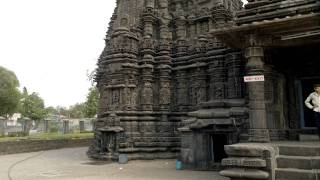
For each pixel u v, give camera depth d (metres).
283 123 14.53
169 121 22.69
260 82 11.95
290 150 11.02
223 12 22.44
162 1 25.22
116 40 23.30
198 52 22.05
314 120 14.52
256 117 11.81
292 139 14.33
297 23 11.11
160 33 24.39
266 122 12.72
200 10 24.08
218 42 20.75
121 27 23.20
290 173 10.24
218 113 16.20
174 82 23.42
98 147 23.80
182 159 16.91
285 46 12.58
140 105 22.73
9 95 57.66
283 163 10.70
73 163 20.89
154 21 24.55
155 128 22.41
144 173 15.62
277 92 14.27
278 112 14.11
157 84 23.36
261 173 10.23
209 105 17.41
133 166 18.66
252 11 12.38
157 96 23.14
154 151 21.72
